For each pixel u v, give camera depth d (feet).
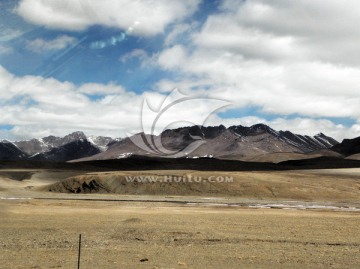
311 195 288.51
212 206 195.62
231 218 134.00
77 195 288.30
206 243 81.76
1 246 75.77
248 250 73.92
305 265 61.11
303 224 119.14
